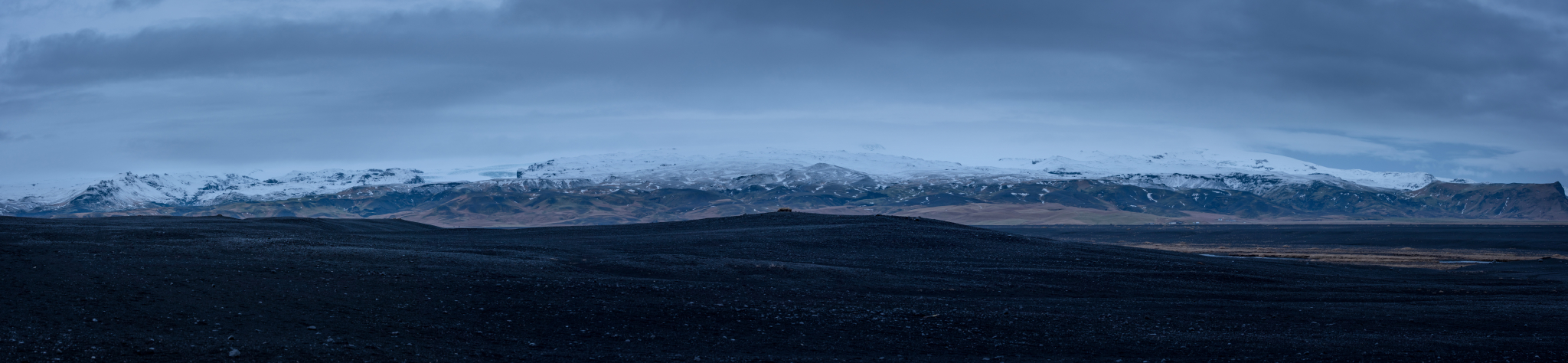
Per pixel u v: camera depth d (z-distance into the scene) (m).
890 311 30.09
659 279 39.66
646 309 28.16
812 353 22.86
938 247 66.69
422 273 34.56
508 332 24.20
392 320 24.73
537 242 66.31
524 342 23.02
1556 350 24.45
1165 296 41.47
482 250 51.16
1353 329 28.88
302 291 28.41
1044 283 44.84
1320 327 29.36
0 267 29.03
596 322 26.11
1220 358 23.09
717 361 21.11
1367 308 35.25
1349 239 174.38
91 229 59.25
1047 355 23.41
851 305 32.16
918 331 26.41
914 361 22.14
